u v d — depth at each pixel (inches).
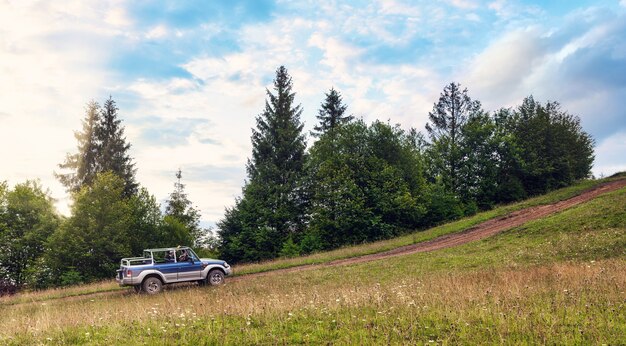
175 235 1674.5
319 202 1861.5
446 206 1974.7
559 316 350.3
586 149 2603.3
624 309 363.9
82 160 2063.2
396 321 362.9
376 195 1787.6
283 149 2090.3
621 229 889.5
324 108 2405.3
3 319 535.8
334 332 342.6
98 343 339.3
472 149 2223.2
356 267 960.9
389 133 1905.8
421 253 1075.3
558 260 754.2
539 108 2466.8
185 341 329.1
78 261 1375.5
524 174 2201.0
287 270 1068.5
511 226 1217.4
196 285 856.3
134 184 2134.6
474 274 645.9
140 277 785.6
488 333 315.9
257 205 1955.0
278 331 352.5
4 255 1499.8
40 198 1664.6
